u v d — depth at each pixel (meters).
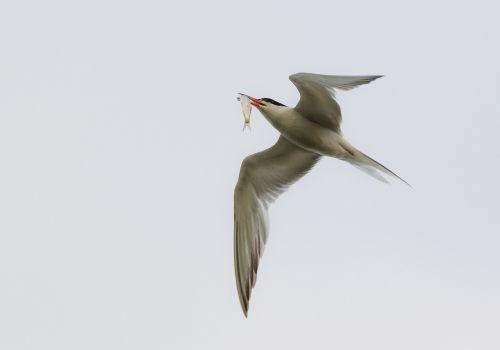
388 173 12.25
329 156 12.78
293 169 13.59
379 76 10.44
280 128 12.66
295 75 11.40
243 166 13.55
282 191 13.69
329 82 11.17
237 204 13.84
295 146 13.28
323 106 12.25
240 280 13.84
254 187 13.75
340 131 12.59
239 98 12.41
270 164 13.56
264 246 13.66
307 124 12.52
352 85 10.96
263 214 13.72
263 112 12.66
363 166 12.66
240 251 13.84
